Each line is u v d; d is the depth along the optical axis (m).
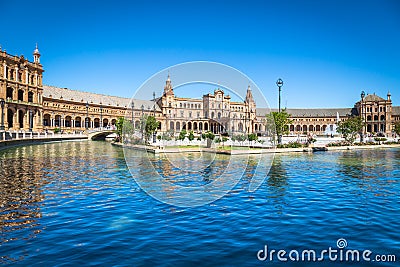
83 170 27.22
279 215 13.60
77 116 119.75
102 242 10.53
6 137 56.41
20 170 26.92
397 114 155.50
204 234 11.34
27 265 8.87
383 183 21.08
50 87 120.88
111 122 135.25
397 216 13.40
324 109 173.88
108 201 15.80
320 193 17.83
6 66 83.75
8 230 11.56
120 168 28.62
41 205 14.98
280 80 51.44
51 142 75.88
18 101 87.00
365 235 11.23
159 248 10.10
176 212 13.95
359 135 87.44
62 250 9.88
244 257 9.52
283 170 27.41
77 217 13.18
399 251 9.93
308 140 64.69
